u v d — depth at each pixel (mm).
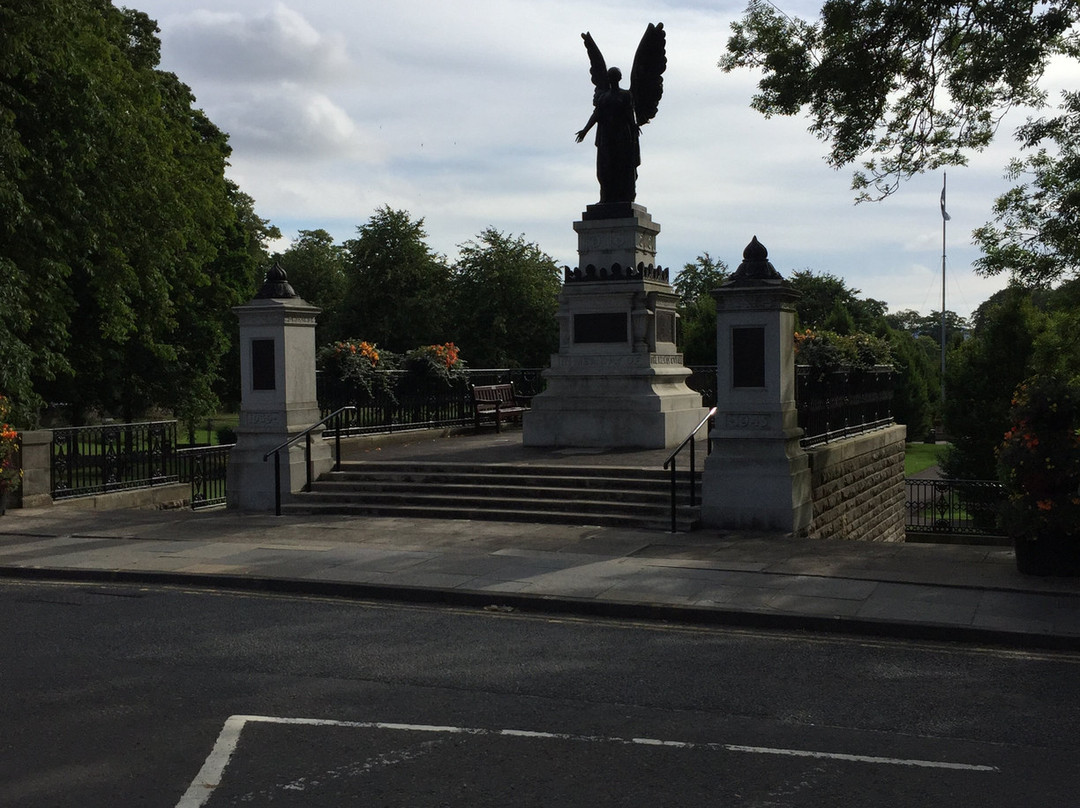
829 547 12719
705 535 13570
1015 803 5312
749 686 7461
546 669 7902
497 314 62469
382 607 10219
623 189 20562
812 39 18172
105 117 25531
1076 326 24422
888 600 9859
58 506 17125
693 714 6797
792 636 9023
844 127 17766
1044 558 10844
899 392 55156
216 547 13016
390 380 22750
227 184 42281
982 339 35062
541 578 10961
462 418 25234
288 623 9484
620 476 15922
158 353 33000
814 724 6594
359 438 20656
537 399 20312
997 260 23078
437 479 16516
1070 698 7172
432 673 7789
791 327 14430
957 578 10758
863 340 22750
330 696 7184
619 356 20078
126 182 27391
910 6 16719
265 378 16625
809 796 5383
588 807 5230
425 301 64625
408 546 13000
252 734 6355
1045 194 22219
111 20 29906
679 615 9602
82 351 33000
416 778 5629
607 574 11148
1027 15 16156
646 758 5945
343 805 5262
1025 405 10922
